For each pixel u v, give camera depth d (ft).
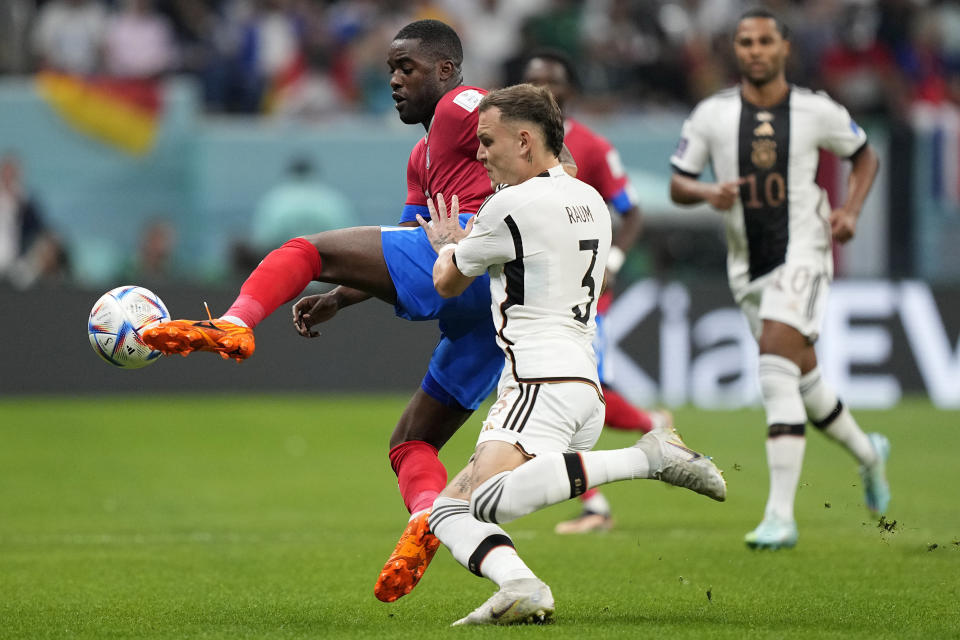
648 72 203.10
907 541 79.30
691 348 165.37
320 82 201.77
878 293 166.91
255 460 124.36
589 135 90.84
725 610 56.34
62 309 166.81
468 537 50.67
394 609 57.88
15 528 87.30
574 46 202.80
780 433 76.95
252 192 168.96
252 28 202.69
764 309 78.79
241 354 49.75
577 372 50.62
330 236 55.57
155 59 207.31
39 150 168.45
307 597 61.41
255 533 85.20
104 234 169.07
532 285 50.75
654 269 169.89
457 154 57.88
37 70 205.87
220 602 59.82
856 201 79.51
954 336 167.53
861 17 206.49
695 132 81.41
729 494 104.78
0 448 130.11
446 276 51.96
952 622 53.11
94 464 120.88
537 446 49.96
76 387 168.04
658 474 50.65
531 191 50.65
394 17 213.46
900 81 201.98
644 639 48.14
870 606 57.26
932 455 126.21
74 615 56.13
